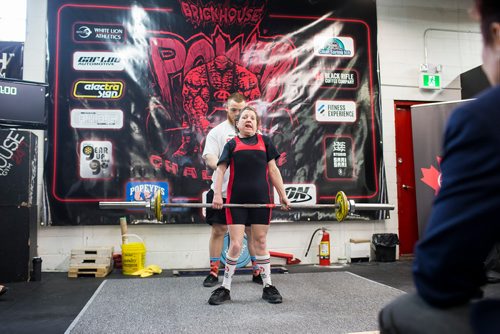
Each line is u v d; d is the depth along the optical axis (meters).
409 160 4.84
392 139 4.72
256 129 2.79
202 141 4.26
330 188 4.45
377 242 4.43
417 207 4.35
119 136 4.17
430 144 4.34
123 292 2.98
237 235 2.63
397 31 4.84
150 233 4.20
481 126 0.55
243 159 2.65
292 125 4.43
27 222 3.54
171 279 3.50
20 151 3.53
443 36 4.94
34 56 4.18
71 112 4.12
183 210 4.19
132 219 4.12
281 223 4.42
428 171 4.32
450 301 0.59
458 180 0.56
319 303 2.61
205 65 4.32
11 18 4.20
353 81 4.58
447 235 0.56
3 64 4.14
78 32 4.20
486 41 0.65
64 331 2.14
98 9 4.23
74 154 4.10
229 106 3.27
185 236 4.25
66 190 4.05
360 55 4.62
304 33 4.52
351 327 2.12
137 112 4.21
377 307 2.51
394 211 4.64
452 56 4.94
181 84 4.28
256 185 2.63
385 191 4.54
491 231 0.53
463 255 0.56
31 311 2.55
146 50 4.27
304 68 4.50
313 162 4.44
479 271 0.62
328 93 4.52
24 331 2.15
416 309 0.64
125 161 4.16
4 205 3.47
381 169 4.55
